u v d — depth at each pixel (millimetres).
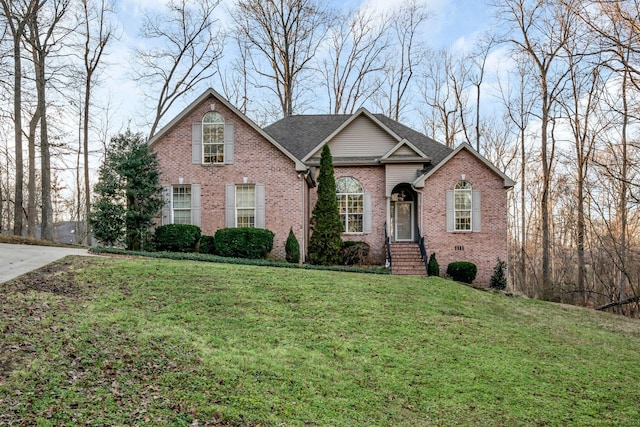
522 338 11750
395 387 7961
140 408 6027
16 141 23609
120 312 9812
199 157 20656
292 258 19766
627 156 21016
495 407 7605
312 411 6770
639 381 9398
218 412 6266
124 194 18875
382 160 22344
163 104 32281
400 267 20234
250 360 8180
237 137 20734
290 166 20688
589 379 9234
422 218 21328
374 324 11148
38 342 7426
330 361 8734
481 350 10297
